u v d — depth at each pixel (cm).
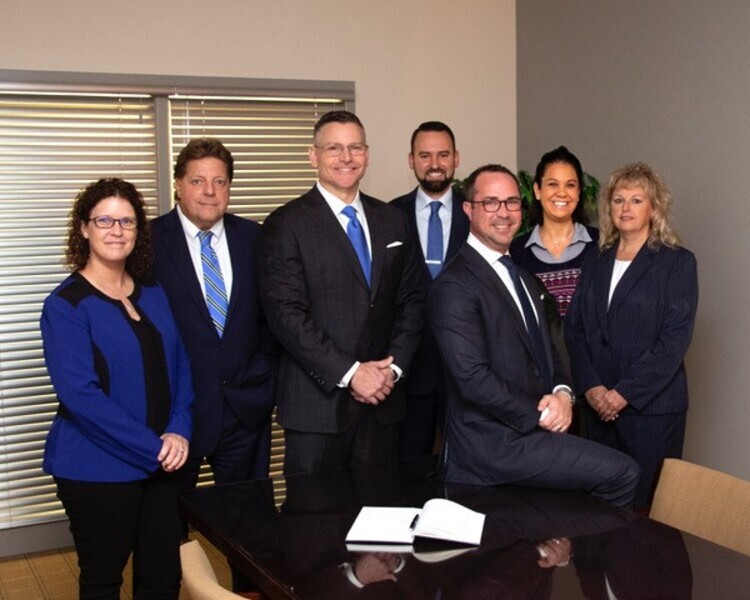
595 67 470
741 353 392
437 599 185
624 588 189
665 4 422
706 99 404
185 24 453
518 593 187
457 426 282
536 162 521
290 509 249
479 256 289
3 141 427
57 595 388
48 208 437
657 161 434
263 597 223
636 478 271
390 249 335
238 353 345
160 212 459
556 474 265
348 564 206
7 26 421
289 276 321
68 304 286
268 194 480
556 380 304
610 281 356
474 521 230
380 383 313
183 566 197
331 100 486
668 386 345
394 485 271
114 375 290
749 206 384
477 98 525
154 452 288
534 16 514
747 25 380
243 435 353
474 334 278
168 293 337
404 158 508
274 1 470
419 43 507
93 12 435
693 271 345
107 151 446
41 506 442
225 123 469
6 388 432
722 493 239
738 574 196
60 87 429
